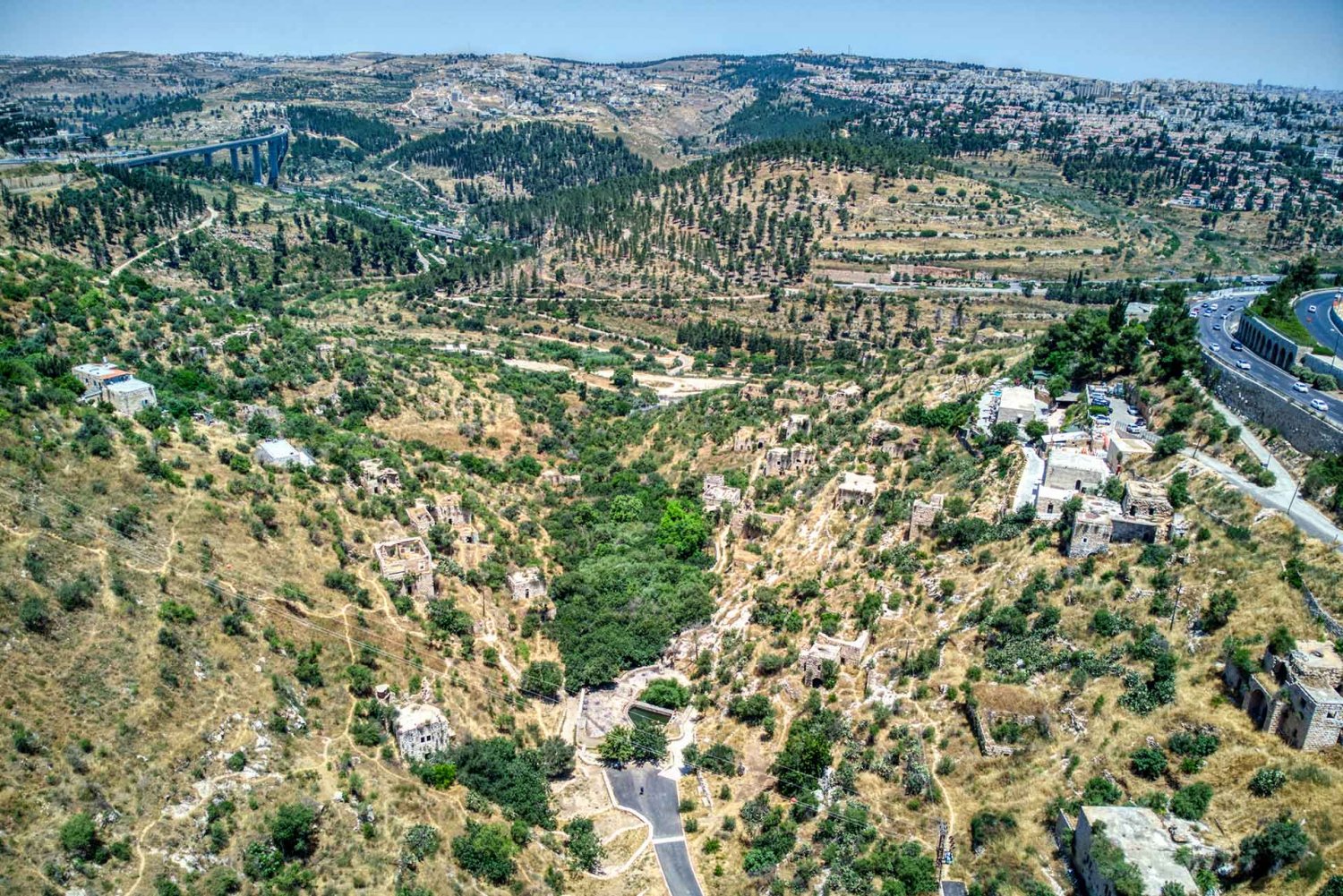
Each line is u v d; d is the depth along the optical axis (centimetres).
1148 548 15088
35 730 12500
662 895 14250
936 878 13125
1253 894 10988
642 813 15875
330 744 14650
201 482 17500
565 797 16250
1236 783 12044
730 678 18175
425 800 14538
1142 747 13050
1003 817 13275
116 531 15500
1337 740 11694
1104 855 11512
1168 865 11356
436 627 17712
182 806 12812
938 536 17962
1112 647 14300
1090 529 15575
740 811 15375
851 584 18212
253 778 13538
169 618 14638
